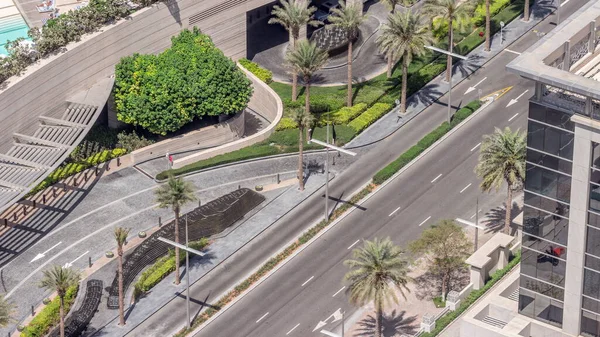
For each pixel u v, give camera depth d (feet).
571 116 499.92
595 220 511.40
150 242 638.53
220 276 626.23
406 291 609.83
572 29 523.29
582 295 526.16
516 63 504.02
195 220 649.61
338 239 643.04
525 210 527.40
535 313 542.16
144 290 618.03
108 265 631.56
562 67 522.88
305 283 620.08
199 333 597.11
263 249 640.17
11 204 628.28
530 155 517.55
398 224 650.43
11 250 639.76
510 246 619.67
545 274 532.32
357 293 562.25
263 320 602.03
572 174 508.94
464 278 618.03
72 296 613.11
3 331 597.52
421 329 582.76
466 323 550.36
